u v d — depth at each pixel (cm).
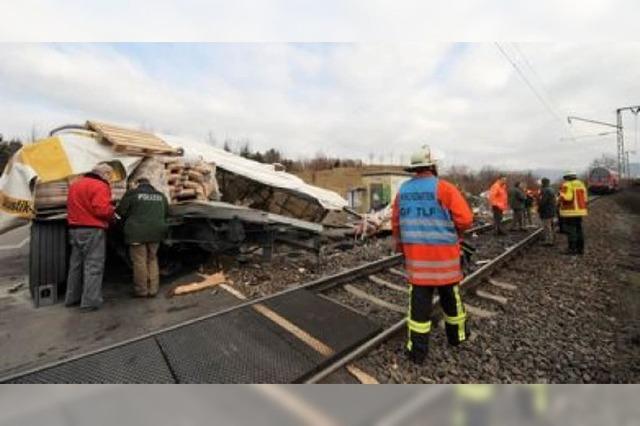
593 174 3650
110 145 609
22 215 516
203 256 718
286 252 867
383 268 721
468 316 495
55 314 475
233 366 330
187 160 707
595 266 815
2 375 333
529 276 723
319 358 355
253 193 993
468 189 3725
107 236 624
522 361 377
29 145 545
